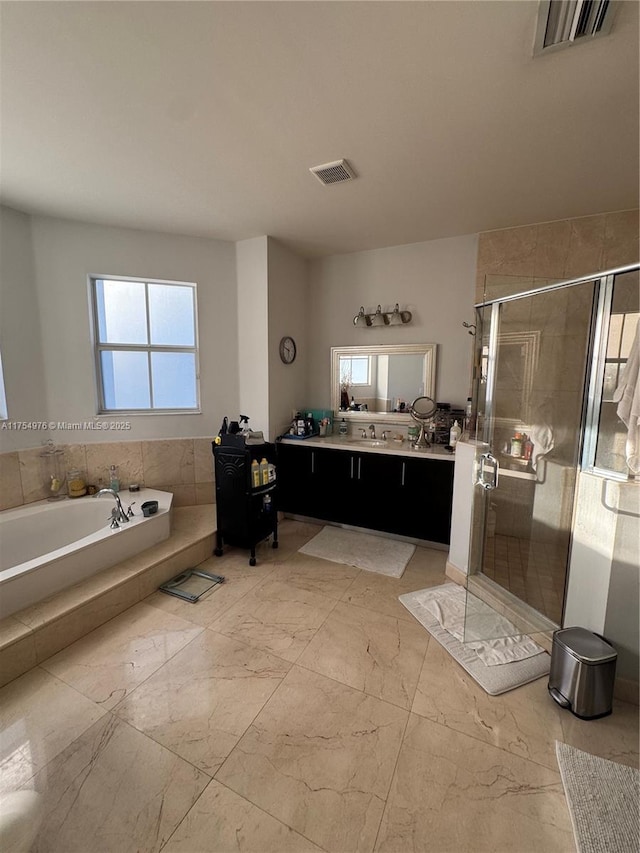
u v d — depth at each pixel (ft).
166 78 4.78
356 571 8.91
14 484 9.29
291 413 12.39
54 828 3.76
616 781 4.23
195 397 11.62
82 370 10.20
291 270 11.87
